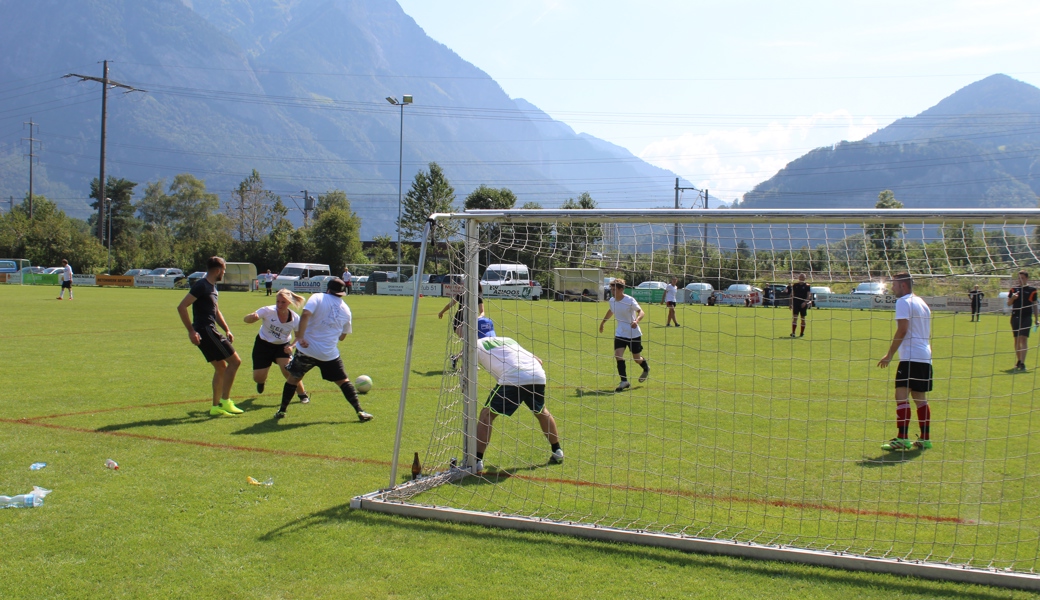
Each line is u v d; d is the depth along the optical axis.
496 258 6.12
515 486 5.12
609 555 3.88
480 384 9.26
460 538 4.10
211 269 7.31
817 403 8.75
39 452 5.85
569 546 4.00
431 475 5.25
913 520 4.51
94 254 54.75
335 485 5.05
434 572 3.62
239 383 9.45
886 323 22.56
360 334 16.67
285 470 5.40
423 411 7.76
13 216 60.97
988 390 9.83
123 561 3.72
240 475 5.26
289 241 54.06
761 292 12.78
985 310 7.69
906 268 5.86
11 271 49.75
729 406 8.43
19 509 4.48
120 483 5.03
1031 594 3.46
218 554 3.82
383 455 5.86
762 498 4.90
